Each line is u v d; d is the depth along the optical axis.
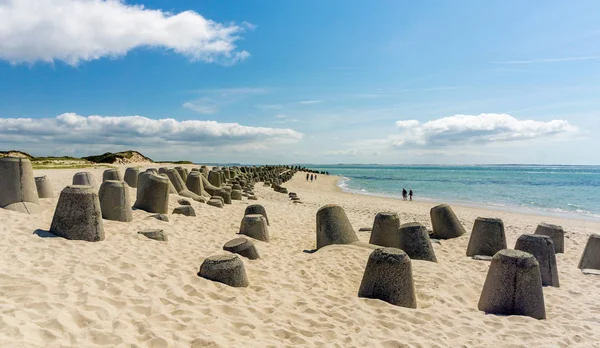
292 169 76.94
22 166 8.84
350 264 7.86
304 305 5.62
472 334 5.16
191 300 5.25
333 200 26.62
